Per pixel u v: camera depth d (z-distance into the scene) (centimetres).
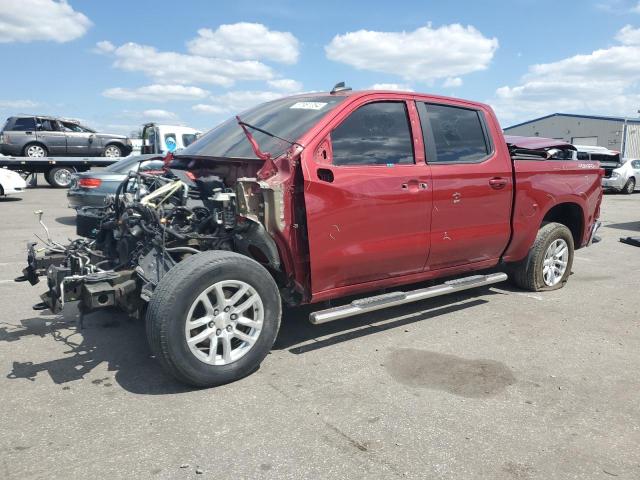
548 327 491
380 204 421
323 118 409
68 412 329
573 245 625
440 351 432
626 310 547
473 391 363
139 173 491
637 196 2138
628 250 909
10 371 390
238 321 369
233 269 358
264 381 374
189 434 305
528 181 540
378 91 442
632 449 296
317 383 372
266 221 382
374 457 285
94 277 365
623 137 4284
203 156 446
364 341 451
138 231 423
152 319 340
